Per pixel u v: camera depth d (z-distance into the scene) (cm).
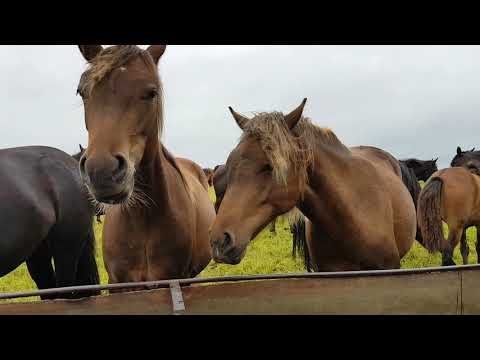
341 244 350
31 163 428
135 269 361
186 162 573
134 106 293
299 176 309
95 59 300
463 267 224
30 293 186
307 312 215
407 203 422
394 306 219
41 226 409
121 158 277
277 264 812
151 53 338
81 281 472
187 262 379
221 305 210
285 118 315
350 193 345
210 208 473
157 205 346
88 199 455
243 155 297
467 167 1125
